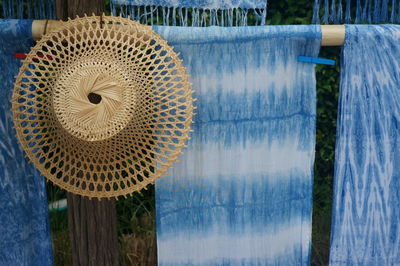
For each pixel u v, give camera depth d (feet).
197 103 5.24
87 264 6.09
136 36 4.72
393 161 5.43
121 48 4.67
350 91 5.28
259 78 5.22
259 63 5.19
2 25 5.04
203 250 5.62
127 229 9.93
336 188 5.49
